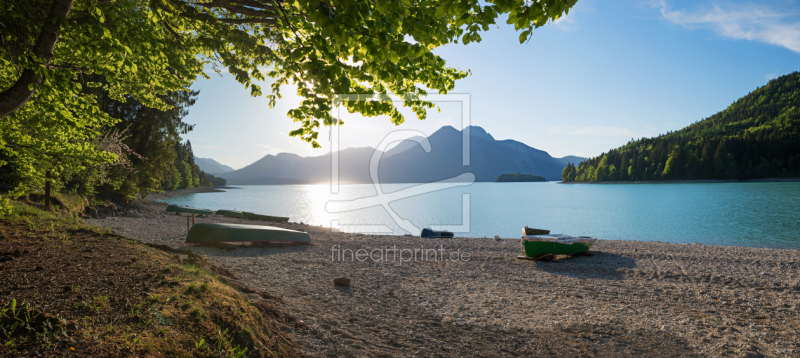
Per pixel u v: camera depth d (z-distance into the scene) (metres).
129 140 32.47
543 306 8.23
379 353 5.03
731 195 76.25
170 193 97.19
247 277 9.19
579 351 5.85
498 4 3.40
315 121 5.36
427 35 3.57
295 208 61.06
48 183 16.97
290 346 4.66
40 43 5.26
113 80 6.95
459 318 7.17
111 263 5.89
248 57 5.87
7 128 8.09
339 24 3.30
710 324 7.30
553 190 141.62
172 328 3.75
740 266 13.21
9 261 5.46
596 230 32.38
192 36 7.73
